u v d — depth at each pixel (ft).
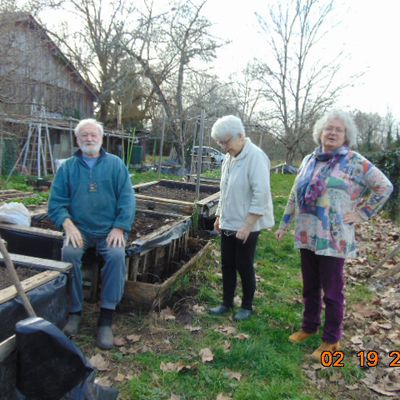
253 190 10.73
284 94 88.74
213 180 32.73
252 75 89.04
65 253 10.27
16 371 6.37
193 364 9.64
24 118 39.11
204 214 20.58
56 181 11.15
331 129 9.55
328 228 9.59
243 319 12.00
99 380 8.87
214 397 8.68
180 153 62.64
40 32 51.29
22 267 9.64
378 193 9.22
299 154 100.42
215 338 10.98
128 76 66.59
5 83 37.22
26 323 6.11
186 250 17.48
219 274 15.76
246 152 10.94
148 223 15.96
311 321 10.96
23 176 44.83
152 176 53.42
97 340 10.17
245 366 9.80
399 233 27.20
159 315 11.85
